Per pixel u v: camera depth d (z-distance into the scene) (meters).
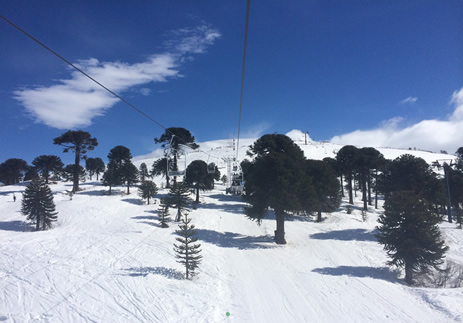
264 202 32.34
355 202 64.12
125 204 52.38
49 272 19.08
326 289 17.59
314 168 43.75
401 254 20.36
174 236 32.66
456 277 21.59
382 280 19.80
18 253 24.19
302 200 33.00
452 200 50.12
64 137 66.00
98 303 14.37
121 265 21.20
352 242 32.16
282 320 13.19
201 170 56.25
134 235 32.03
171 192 41.88
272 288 17.78
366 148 57.94
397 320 13.05
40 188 39.44
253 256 26.33
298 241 33.12
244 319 13.26
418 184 36.91
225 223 42.28
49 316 12.84
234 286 18.14
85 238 30.48
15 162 94.44
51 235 32.38
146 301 14.82
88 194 62.69
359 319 13.24
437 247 19.94
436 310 14.09
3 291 15.71
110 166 75.00
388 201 21.91
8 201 59.00
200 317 13.23
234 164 53.28
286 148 43.00
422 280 20.98
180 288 17.12
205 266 22.47
